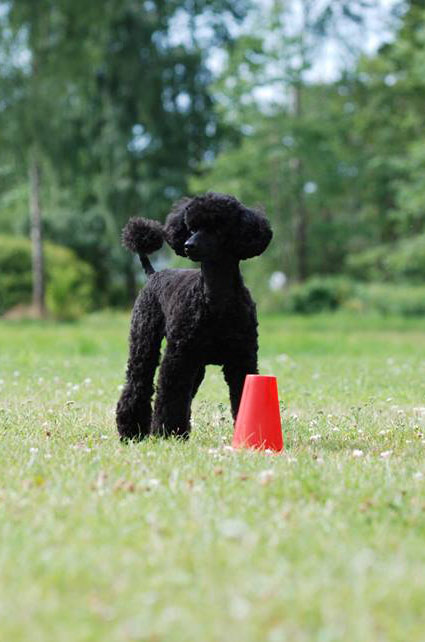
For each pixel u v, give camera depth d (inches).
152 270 295.0
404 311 1267.2
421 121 1405.0
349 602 128.9
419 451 252.4
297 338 794.8
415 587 134.6
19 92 1076.5
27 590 134.0
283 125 1348.4
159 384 261.0
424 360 571.2
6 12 1068.5
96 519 169.2
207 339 251.6
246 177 1384.1
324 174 1416.1
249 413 249.9
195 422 302.8
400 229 1337.4
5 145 1091.3
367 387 413.1
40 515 172.2
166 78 1347.2
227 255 247.4
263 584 135.0
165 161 1422.2
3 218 1658.5
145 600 128.3
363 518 171.6
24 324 1071.0
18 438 265.7
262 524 167.2
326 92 1534.2
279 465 219.8
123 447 253.0
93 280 1407.5
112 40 1302.9
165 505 179.8
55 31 1109.7
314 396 381.1
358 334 938.1
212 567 143.7
